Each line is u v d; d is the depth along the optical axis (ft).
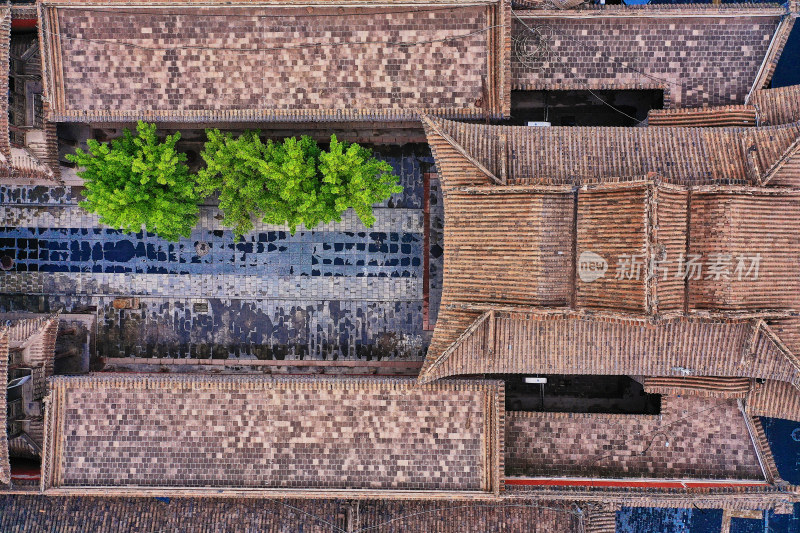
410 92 66.44
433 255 81.00
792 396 66.49
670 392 69.31
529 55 69.56
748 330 61.26
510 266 60.44
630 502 71.10
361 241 81.97
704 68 69.15
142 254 82.28
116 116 66.90
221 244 82.12
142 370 82.53
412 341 82.02
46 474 66.95
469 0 63.05
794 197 61.21
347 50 65.77
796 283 61.98
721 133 62.69
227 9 64.44
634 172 61.00
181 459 68.13
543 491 66.33
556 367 64.49
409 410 67.97
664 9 66.74
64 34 65.46
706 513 86.38
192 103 66.80
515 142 62.90
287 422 68.18
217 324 82.48
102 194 64.64
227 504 71.97
